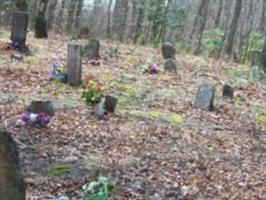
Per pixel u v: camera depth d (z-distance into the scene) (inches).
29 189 335.3
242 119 569.3
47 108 457.4
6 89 541.6
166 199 348.5
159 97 605.0
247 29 1494.8
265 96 695.7
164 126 501.7
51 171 366.3
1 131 219.1
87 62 719.7
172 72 741.9
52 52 751.7
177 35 1428.4
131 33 1424.7
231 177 399.9
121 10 1418.6
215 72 805.9
